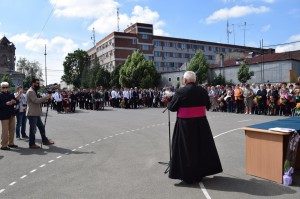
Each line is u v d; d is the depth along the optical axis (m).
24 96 11.59
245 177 6.07
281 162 5.61
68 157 8.17
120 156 8.12
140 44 82.00
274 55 55.22
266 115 18.14
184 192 5.30
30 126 9.53
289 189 5.34
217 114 19.47
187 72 5.95
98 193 5.36
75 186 5.77
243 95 19.67
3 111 9.38
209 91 23.27
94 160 7.76
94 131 12.91
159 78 64.81
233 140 10.06
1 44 98.12
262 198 4.95
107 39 82.88
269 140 5.79
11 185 5.96
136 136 11.34
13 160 7.99
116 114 21.23
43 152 8.89
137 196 5.16
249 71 50.84
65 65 91.12
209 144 5.77
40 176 6.50
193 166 5.60
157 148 9.05
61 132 12.88
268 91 18.53
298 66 47.81
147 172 6.57
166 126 14.05
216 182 5.79
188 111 5.69
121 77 60.91
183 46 89.94
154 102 29.23
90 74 73.12
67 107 24.08
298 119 7.14
